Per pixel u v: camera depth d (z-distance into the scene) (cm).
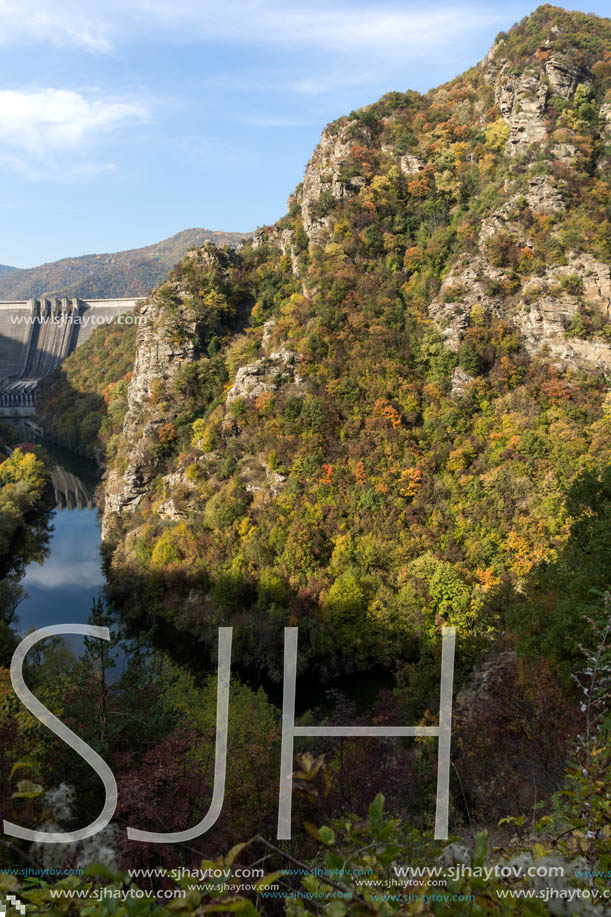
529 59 11994
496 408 8981
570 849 543
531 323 9594
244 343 11275
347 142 12800
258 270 12925
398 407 9219
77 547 10931
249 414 9619
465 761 2205
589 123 11494
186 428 10725
